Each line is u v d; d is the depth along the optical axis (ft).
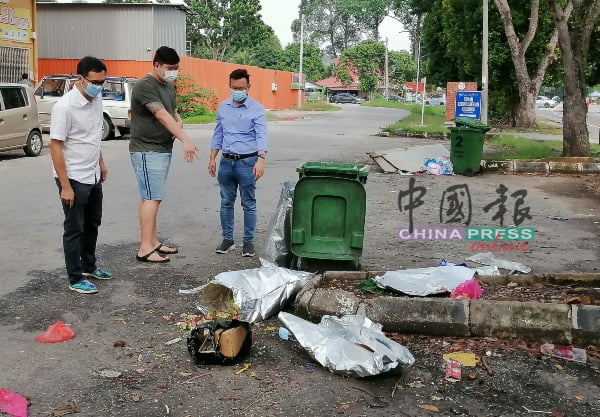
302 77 198.29
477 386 13.34
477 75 100.07
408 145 68.80
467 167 45.19
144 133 21.42
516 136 80.48
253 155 22.53
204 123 105.09
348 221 19.47
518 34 92.89
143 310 17.51
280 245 20.42
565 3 86.69
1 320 16.53
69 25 106.63
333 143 70.08
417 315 15.87
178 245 24.53
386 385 13.37
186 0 208.23
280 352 14.94
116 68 106.22
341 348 13.99
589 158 48.39
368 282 18.08
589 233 27.91
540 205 34.37
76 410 12.11
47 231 26.30
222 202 23.38
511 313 15.61
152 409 12.22
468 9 93.81
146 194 21.85
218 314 16.98
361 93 323.78
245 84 22.24
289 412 12.19
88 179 18.42
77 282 18.80
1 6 71.36
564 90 52.03
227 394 12.84
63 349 14.87
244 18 211.82
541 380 13.62
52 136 17.63
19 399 12.27
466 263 22.38
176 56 21.07
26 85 51.83
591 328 15.11
